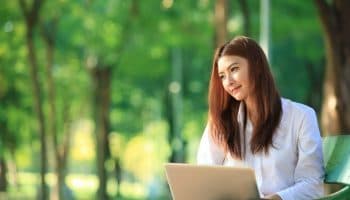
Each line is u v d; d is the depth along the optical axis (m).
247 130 5.96
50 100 28.58
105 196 30.98
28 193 47.09
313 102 30.69
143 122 41.66
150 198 42.31
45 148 25.45
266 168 5.85
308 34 27.22
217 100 6.02
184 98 36.00
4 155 35.22
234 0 26.64
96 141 31.28
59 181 28.91
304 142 5.77
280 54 30.69
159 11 27.27
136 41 28.91
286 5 24.05
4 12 26.55
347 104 14.78
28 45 24.62
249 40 5.82
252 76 5.77
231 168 5.30
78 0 27.52
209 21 26.38
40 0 24.33
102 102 30.80
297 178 5.78
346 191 5.33
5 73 29.53
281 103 5.86
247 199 5.32
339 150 5.76
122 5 27.50
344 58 14.81
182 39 27.42
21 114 32.44
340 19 14.80
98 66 30.25
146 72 31.42
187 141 39.03
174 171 5.54
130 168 61.31
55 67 32.31
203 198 5.48
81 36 28.38
